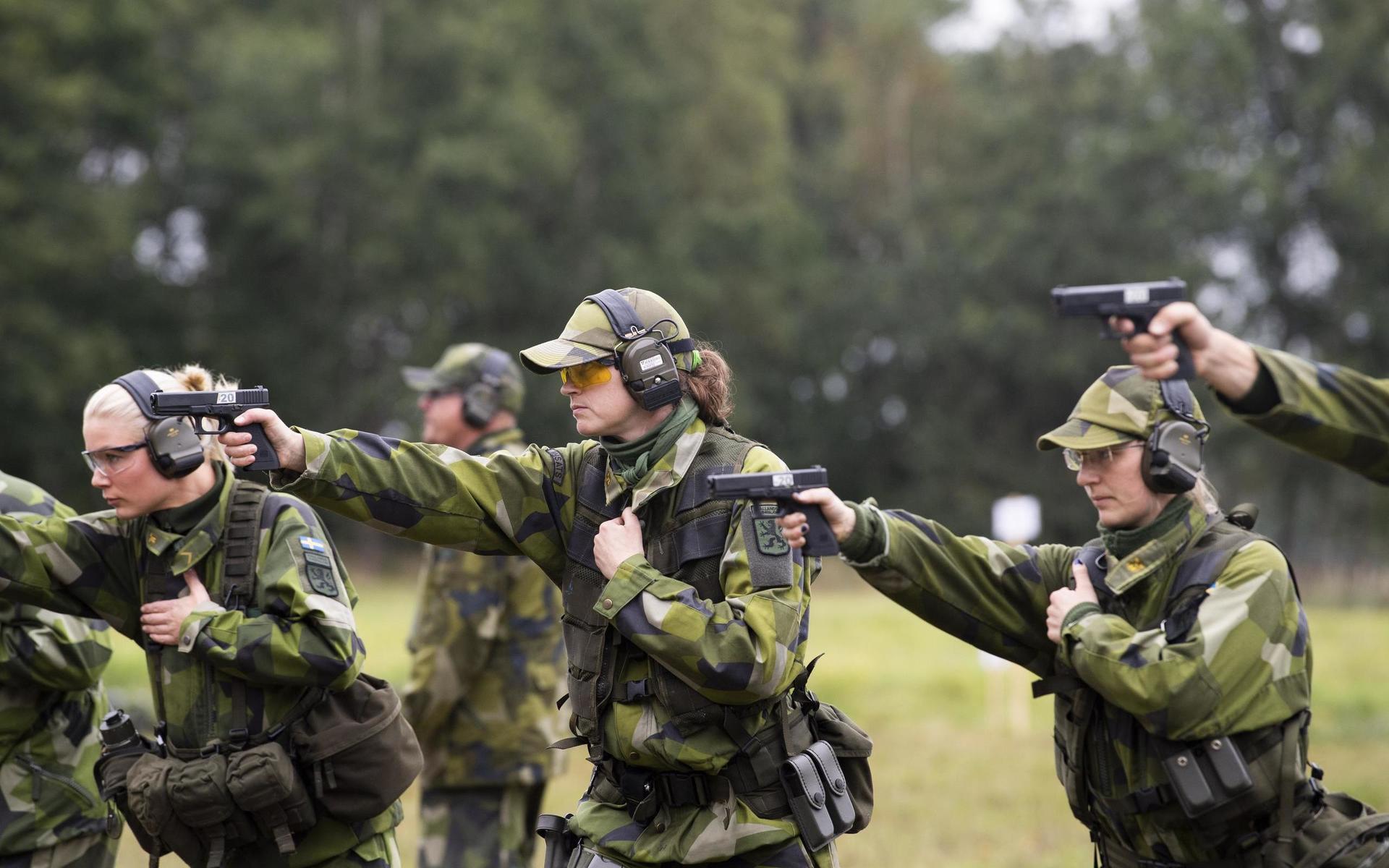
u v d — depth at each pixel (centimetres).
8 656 991
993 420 10500
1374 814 838
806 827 838
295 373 8688
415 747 966
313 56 8312
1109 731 864
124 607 966
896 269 10606
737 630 810
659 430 868
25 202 7106
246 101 8250
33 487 1053
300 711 923
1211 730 807
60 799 1039
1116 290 700
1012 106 10456
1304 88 9756
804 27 12825
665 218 9675
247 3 9256
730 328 9906
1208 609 825
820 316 10719
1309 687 848
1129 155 9494
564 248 9250
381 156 8644
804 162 11931
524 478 895
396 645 3897
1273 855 823
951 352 10306
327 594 915
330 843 938
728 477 811
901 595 898
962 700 3359
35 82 7031
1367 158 9250
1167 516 862
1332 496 9494
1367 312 9281
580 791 2245
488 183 8612
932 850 1845
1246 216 9556
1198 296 9556
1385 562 9981
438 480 876
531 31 9281
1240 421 728
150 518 945
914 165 11512
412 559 9019
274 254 8744
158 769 907
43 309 7062
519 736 1302
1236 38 9550
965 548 907
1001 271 10038
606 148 9400
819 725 889
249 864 937
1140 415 849
